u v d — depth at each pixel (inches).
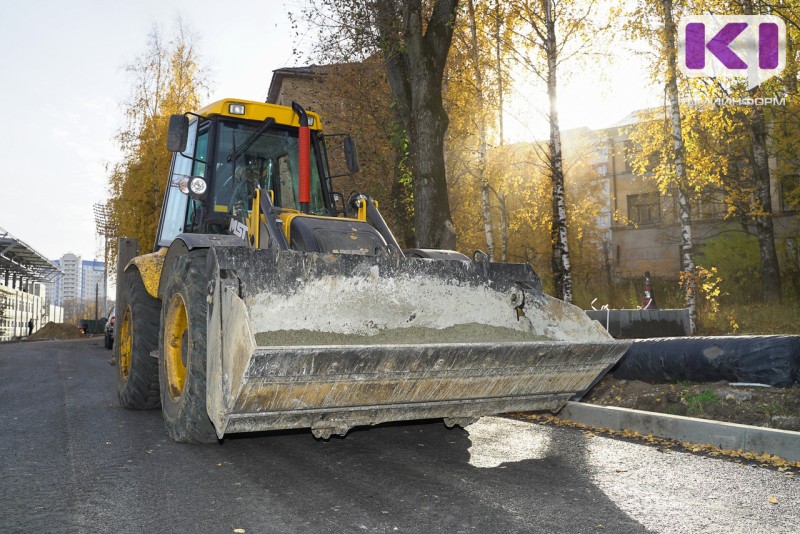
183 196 255.8
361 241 193.5
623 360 257.8
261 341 154.4
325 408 147.1
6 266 2534.5
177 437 186.2
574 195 1077.8
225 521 118.3
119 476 150.1
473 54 610.5
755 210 688.4
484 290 195.8
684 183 505.0
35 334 1888.5
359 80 600.4
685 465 158.9
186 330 195.0
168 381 197.8
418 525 115.7
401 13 394.6
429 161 383.2
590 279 1053.2
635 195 1043.3
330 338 165.0
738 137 691.4
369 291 179.5
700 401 209.9
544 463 162.2
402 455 172.1
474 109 653.3
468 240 776.3
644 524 115.8
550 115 542.3
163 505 128.0
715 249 868.6
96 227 1176.2
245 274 163.6
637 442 186.7
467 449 179.3
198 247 189.8
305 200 212.4
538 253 1045.2
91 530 113.5
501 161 709.9
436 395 157.9
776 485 140.0
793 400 198.4
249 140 245.0
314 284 172.6
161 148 1011.3
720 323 507.2
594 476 149.3
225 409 138.9
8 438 194.2
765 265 687.7
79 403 272.1
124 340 267.3
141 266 238.1
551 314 193.6
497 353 155.7
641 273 1021.8
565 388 177.5
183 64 1033.5
